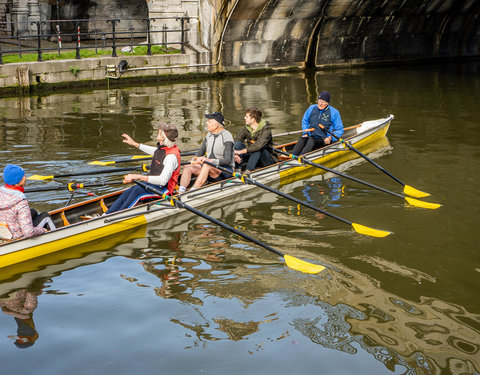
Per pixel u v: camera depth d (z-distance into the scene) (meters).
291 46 22.69
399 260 5.75
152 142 10.52
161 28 19.70
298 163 8.62
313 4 21.58
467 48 28.25
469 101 15.29
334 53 24.11
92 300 4.93
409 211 7.11
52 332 4.43
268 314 4.71
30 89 16.16
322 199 7.58
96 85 17.75
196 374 3.96
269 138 8.13
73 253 5.89
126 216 6.45
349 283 5.26
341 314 4.73
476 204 7.33
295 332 4.46
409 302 4.95
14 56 17.33
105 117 12.81
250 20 20.56
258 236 6.32
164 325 4.54
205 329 4.50
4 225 5.51
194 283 5.23
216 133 7.37
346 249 5.99
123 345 4.28
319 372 3.99
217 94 16.61
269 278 5.34
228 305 4.84
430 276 5.42
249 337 4.39
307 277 5.37
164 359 4.12
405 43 26.34
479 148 10.12
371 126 10.68
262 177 8.15
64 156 9.37
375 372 4.01
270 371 4.00
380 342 4.36
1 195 5.49
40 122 12.10
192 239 6.25
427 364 4.11
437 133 11.34
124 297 4.97
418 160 9.38
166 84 18.69
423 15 25.91
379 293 5.09
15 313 4.71
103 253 5.90
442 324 4.61
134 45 18.45
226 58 20.92
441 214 7.00
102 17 24.27
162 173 6.57
